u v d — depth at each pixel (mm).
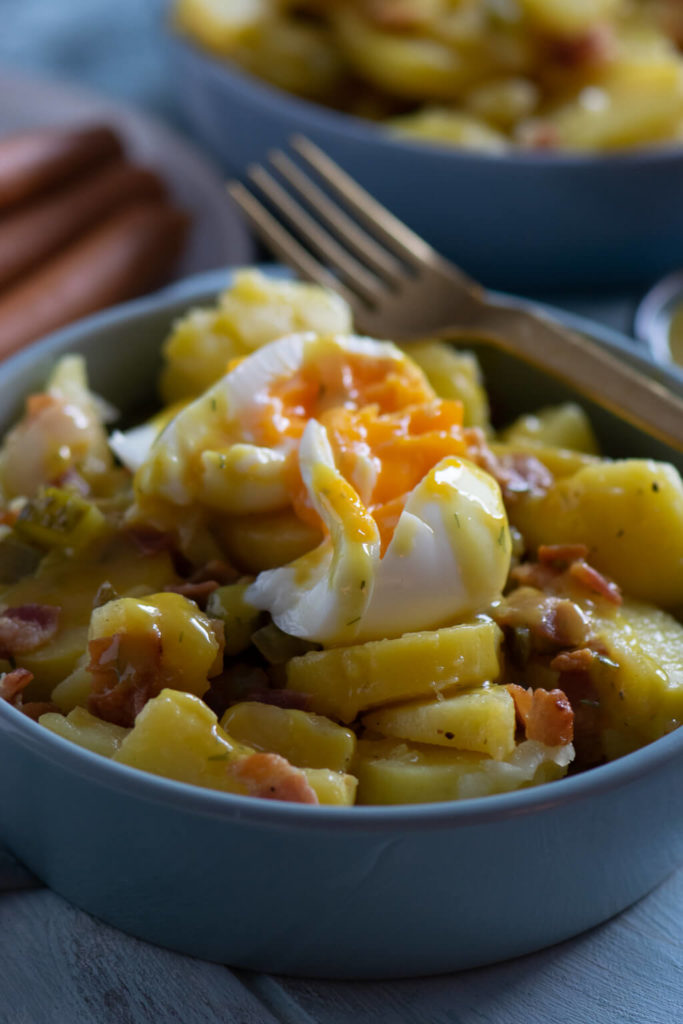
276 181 571
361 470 358
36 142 554
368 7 616
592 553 385
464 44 604
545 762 344
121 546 375
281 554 365
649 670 359
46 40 745
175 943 344
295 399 377
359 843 315
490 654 350
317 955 338
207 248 562
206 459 364
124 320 433
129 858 330
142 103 699
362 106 625
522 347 428
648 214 543
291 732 340
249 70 625
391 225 459
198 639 346
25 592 370
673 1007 342
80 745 338
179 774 329
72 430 401
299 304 422
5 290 529
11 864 360
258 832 315
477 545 351
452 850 319
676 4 677
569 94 613
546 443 419
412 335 441
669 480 385
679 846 355
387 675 344
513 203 538
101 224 555
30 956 344
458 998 342
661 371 419
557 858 330
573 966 349
